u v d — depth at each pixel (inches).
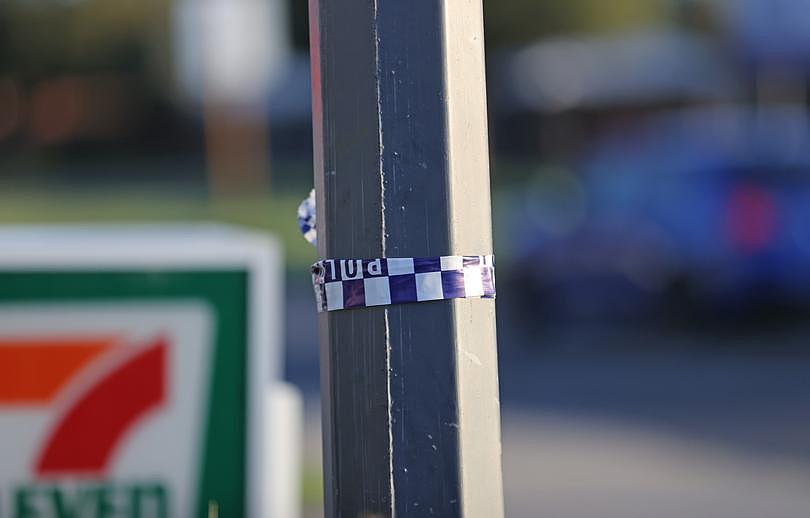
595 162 1534.2
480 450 264.1
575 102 3452.3
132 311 362.6
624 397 1068.5
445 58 260.8
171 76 5585.6
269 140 4874.5
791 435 890.1
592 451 854.5
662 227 1315.2
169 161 5378.9
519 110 3814.0
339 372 263.7
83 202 3385.8
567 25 4795.8
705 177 1310.3
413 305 260.8
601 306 1343.5
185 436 364.5
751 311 1305.4
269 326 366.9
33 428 360.2
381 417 261.0
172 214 2842.0
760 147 1369.3
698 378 1149.1
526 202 1475.1
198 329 364.8
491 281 264.7
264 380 366.0
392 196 260.1
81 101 5753.0
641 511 691.4
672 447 862.5
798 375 1142.3
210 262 365.4
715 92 3403.1
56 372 361.1
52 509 361.4
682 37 3703.3
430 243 261.0
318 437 869.2
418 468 261.6
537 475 789.9
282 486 383.6
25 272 358.9
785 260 1289.4
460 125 262.1
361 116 261.0
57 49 5703.7
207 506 365.1
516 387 1142.3
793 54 3366.1
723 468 792.9
